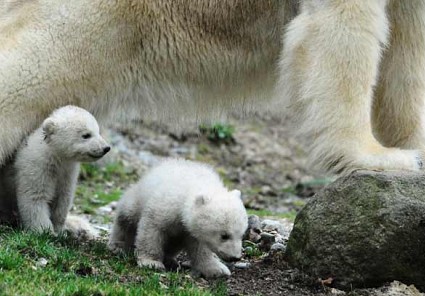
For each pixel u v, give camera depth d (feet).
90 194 61.11
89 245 36.52
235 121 88.99
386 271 31.63
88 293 28.66
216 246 31.53
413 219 31.42
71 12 37.04
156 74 38.58
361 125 35.35
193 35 37.99
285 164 80.43
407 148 39.11
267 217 54.60
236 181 75.25
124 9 37.27
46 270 30.60
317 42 35.58
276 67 38.68
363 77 35.27
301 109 36.81
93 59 37.42
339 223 32.48
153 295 29.37
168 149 78.07
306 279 32.86
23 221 36.37
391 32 38.14
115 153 71.26
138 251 33.68
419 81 38.52
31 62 36.73
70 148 35.27
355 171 33.19
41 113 37.29
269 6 37.76
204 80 39.01
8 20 37.58
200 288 31.53
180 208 32.86
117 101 38.63
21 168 36.06
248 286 32.89
